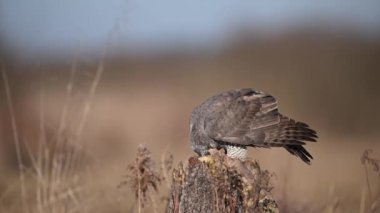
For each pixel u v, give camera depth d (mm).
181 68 40500
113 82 35938
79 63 18000
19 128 20203
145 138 22984
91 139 22781
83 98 17078
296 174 19531
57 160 14953
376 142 26812
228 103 11219
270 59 36531
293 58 35625
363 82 32688
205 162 10000
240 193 9836
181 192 10055
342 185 18578
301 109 32188
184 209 9984
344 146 26062
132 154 21578
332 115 31188
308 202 15062
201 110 11422
